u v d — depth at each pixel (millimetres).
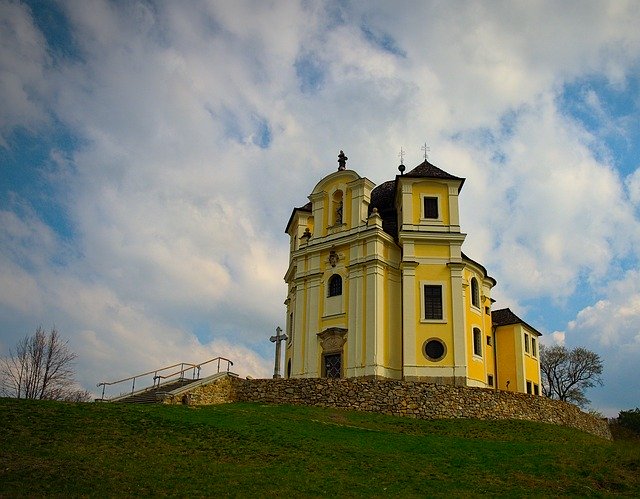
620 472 26766
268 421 32562
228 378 41312
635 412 72625
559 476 26203
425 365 47281
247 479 22953
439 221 50688
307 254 53969
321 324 51375
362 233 50438
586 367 88875
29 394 60000
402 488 23562
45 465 22297
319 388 41125
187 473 23125
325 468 25250
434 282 49219
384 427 36500
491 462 28219
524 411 42875
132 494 20453
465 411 41094
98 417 29062
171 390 40781
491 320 61594
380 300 49062
